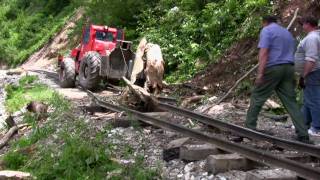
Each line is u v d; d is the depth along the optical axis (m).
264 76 5.55
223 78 9.94
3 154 6.11
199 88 9.78
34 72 16.58
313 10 9.58
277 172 4.02
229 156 4.45
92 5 16.78
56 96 7.66
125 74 10.67
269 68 5.50
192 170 4.48
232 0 11.71
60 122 6.58
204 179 4.24
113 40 11.92
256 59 9.62
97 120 6.75
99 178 4.50
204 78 10.45
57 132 6.06
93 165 4.76
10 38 27.12
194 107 8.38
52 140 5.82
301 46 6.02
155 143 5.48
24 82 12.98
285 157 4.66
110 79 11.02
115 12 15.63
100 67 10.73
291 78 5.59
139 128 6.08
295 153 4.94
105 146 5.16
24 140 6.21
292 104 5.56
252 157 4.48
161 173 4.43
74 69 11.80
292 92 5.59
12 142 6.57
